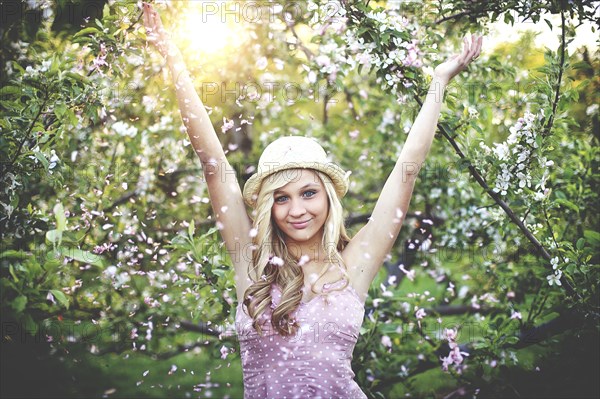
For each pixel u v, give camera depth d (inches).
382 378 132.8
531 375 124.6
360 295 88.4
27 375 98.7
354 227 175.8
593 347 117.4
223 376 176.9
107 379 147.3
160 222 140.5
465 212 154.6
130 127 135.0
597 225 125.8
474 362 130.3
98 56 100.7
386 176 174.4
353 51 108.7
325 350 83.0
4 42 110.4
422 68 108.5
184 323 145.7
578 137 137.2
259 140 180.2
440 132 105.1
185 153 140.4
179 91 89.7
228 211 89.6
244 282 88.6
